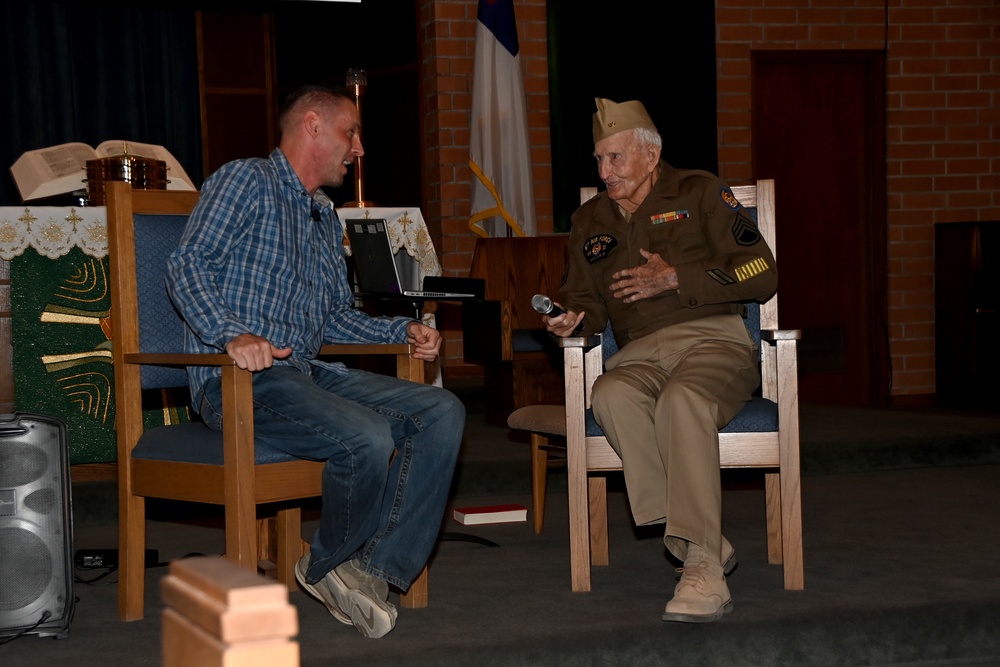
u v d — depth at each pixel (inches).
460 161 220.5
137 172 127.6
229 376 77.7
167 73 245.0
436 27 218.2
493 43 213.3
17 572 81.0
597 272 101.3
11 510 81.2
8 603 80.6
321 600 83.4
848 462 159.8
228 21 252.1
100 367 129.2
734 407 89.1
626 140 97.0
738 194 103.0
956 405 235.9
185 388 129.5
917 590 89.2
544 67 224.5
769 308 101.1
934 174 244.5
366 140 236.1
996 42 245.0
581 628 80.0
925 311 245.1
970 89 244.7
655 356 95.9
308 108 88.5
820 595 88.0
